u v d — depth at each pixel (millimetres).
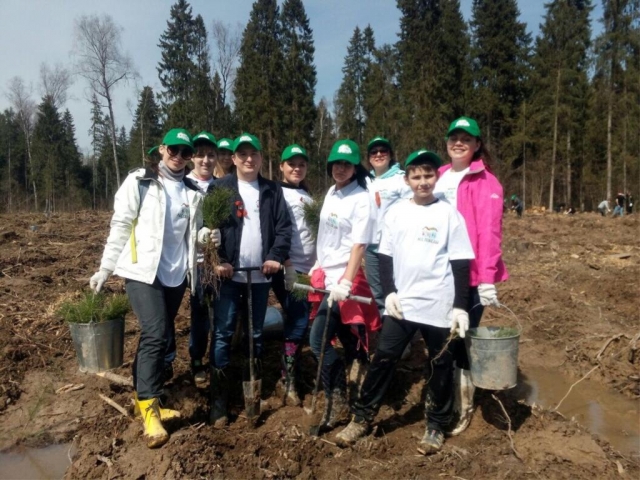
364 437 4008
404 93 41875
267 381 5129
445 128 39031
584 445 3863
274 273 4477
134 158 58375
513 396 5141
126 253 4051
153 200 4082
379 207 5105
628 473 3605
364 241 4086
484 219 3980
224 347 4328
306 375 5242
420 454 3865
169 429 4156
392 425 4336
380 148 5520
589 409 4863
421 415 4512
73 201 52438
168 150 4211
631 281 8852
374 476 3604
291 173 4992
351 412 4152
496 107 43094
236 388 4918
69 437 4234
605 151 42594
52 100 43438
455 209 3840
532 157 43406
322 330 4211
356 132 52906
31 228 13734
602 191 43469
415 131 39125
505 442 3980
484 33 44656
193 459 3666
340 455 3834
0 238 11492
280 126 41438
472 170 4043
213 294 4344
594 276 9281
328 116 61938
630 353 5676
